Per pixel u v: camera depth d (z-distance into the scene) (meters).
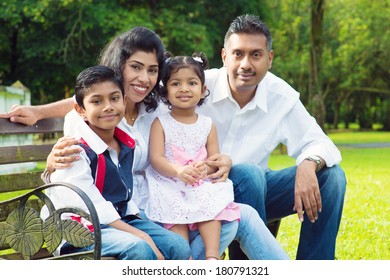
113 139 3.32
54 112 3.72
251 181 3.62
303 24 26.36
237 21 3.88
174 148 3.59
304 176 3.75
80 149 3.03
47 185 2.86
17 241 2.93
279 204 4.07
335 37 28.50
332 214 3.82
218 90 4.04
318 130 4.08
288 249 5.62
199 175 3.41
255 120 4.07
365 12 27.78
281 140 4.16
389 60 29.44
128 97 3.46
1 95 12.05
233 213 3.39
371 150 19.52
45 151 3.70
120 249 2.94
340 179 3.81
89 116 3.15
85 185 3.04
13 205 3.53
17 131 3.52
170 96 3.61
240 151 4.07
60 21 19.50
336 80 32.00
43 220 3.07
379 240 5.96
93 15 18.52
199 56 3.97
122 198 3.21
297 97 4.13
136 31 3.46
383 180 10.50
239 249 4.00
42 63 21.03
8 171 11.48
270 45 3.90
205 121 3.72
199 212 3.36
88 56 19.95
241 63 3.82
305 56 26.28
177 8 20.11
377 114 39.44
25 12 18.31
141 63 3.42
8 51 21.33
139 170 3.58
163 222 3.39
